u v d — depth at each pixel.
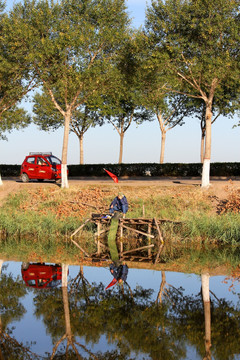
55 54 24.34
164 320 8.50
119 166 40.44
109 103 37.53
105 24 24.77
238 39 21.75
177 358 6.61
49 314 8.78
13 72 25.69
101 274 12.25
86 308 9.19
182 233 17.81
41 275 12.09
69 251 15.88
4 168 44.38
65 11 24.80
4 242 17.75
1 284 11.07
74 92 25.28
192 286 10.96
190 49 23.48
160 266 13.39
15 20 23.61
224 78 23.36
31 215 20.80
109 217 18.06
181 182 27.06
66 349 7.00
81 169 41.41
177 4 22.84
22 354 6.79
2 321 8.37
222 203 21.59
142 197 22.97
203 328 8.03
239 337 7.59
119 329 7.97
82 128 44.91
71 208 21.86
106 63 24.38
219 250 15.88
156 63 22.89
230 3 22.06
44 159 27.98
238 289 10.66
